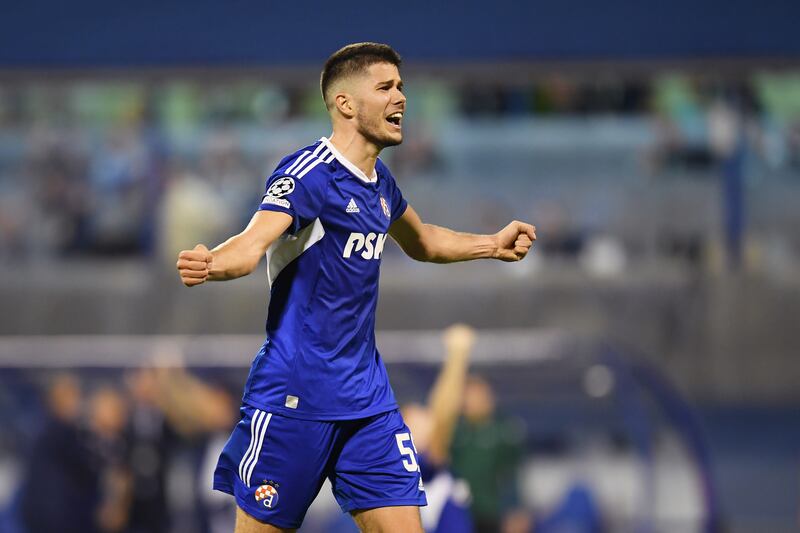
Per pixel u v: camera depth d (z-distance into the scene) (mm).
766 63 38469
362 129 11008
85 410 26984
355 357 11211
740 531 33125
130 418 26797
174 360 27547
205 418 26703
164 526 26344
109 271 39719
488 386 28297
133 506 26422
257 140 40594
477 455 25062
